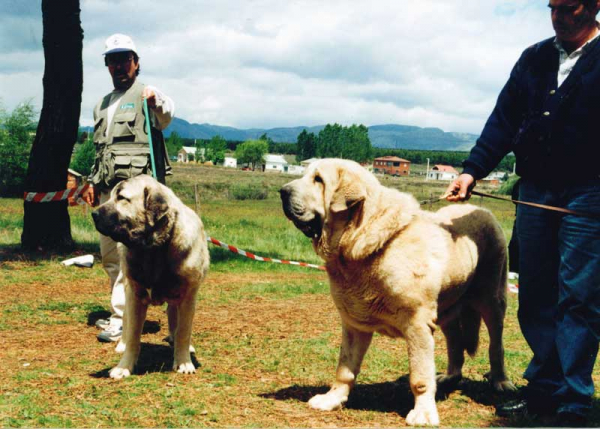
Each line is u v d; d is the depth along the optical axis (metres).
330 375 4.93
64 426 3.54
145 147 5.89
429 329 3.84
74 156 51.66
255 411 3.94
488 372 5.04
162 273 4.67
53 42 11.66
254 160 149.62
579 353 3.77
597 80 3.75
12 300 7.97
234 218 25.72
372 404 4.24
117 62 5.96
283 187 3.86
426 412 3.77
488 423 3.87
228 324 6.97
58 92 11.84
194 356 5.47
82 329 6.55
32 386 4.38
